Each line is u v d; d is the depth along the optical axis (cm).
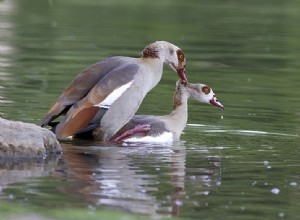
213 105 1942
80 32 3225
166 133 1681
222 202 1229
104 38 3091
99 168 1405
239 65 2683
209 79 2409
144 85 1688
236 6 4259
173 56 1770
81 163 1441
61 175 1350
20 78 2264
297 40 3250
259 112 1964
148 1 4344
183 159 1497
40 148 1473
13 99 1964
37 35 3116
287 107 2042
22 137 1469
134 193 1254
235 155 1539
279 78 2484
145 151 1562
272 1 4506
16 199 1192
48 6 4034
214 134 1727
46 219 1050
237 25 3572
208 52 2892
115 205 1182
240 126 1802
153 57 1738
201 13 3934
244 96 2169
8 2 4106
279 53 2950
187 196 1252
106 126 1644
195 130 1761
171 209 1180
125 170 1398
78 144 1612
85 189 1265
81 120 1608
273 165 1464
